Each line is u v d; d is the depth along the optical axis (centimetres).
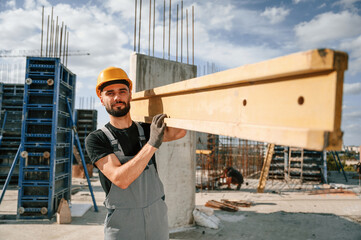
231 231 561
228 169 1103
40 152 602
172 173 540
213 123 107
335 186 1188
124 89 177
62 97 649
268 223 626
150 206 176
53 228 534
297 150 1366
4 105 1060
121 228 168
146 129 192
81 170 1248
